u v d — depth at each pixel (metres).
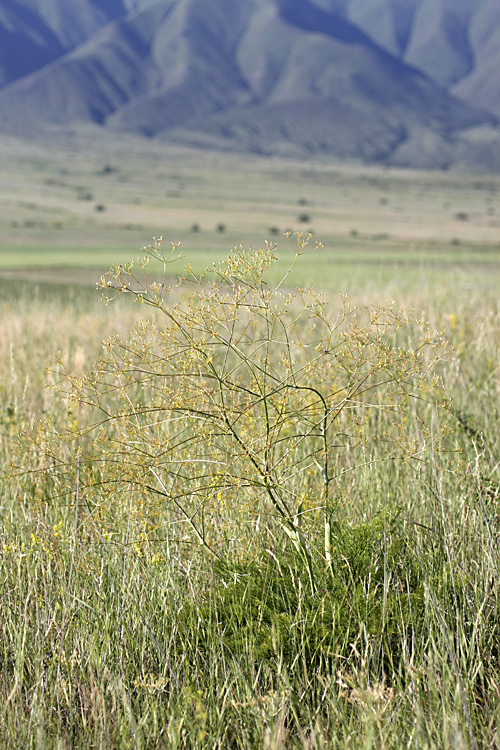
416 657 3.12
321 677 2.91
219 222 147.12
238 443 3.40
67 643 3.28
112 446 3.71
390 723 2.70
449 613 3.27
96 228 127.56
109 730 2.83
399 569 3.64
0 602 3.49
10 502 4.27
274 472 3.63
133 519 3.77
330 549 3.54
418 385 3.72
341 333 3.59
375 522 3.76
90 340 8.63
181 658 3.20
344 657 3.04
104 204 185.50
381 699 2.83
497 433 4.98
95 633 3.27
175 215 162.62
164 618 3.37
